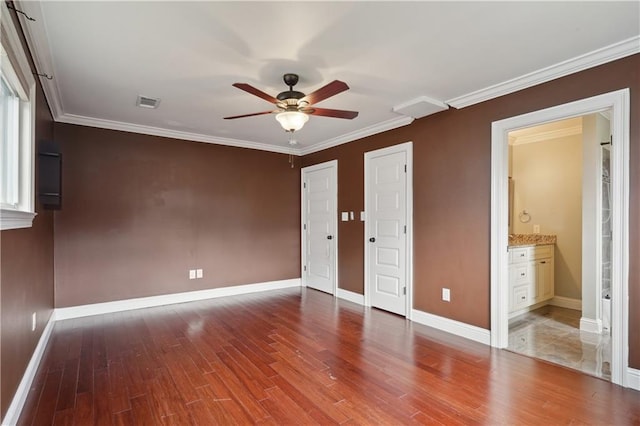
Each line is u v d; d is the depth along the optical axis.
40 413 2.03
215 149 5.01
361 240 4.59
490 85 3.00
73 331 3.46
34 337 2.62
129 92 3.16
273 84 2.97
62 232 3.88
